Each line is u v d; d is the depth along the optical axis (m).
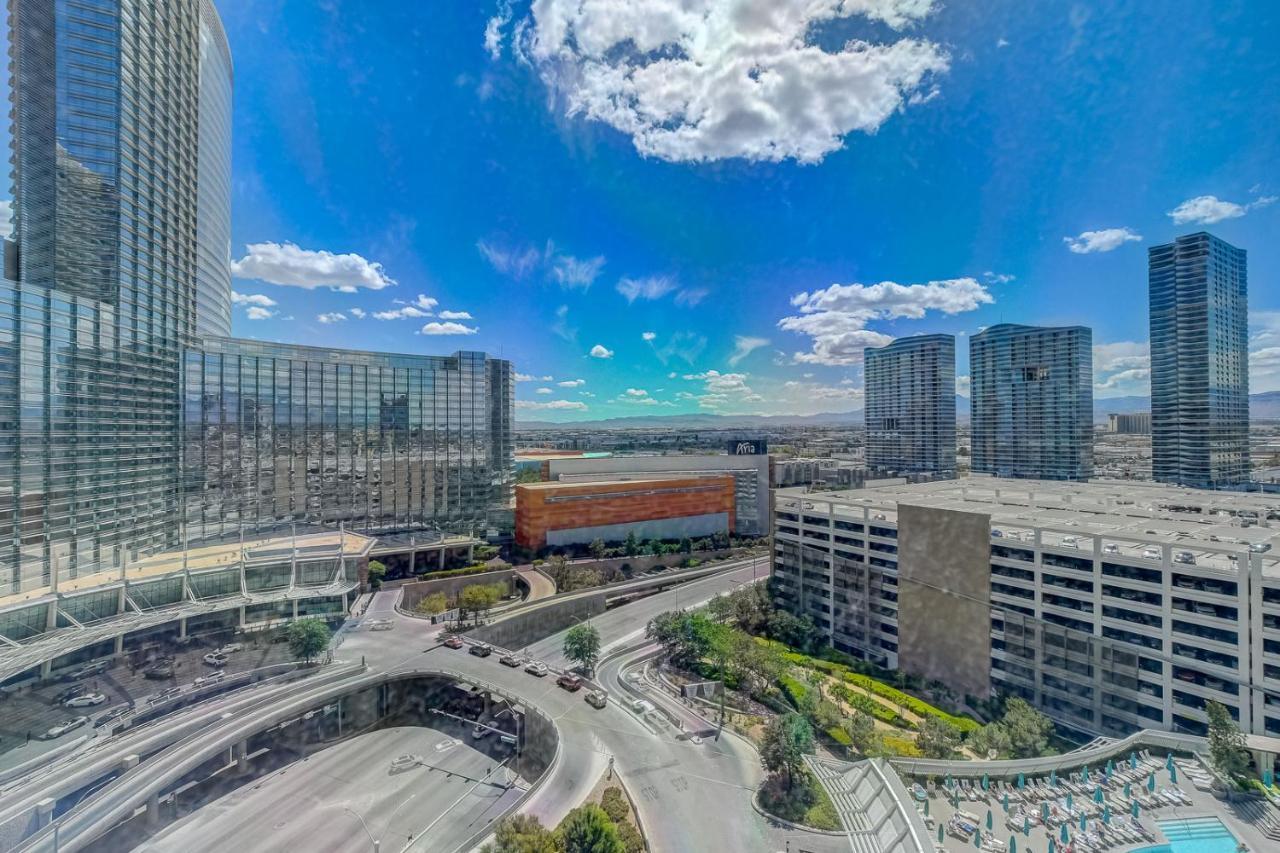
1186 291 146.88
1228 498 97.69
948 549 75.94
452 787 55.00
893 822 40.88
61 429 73.94
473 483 131.38
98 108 85.19
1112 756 55.25
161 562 85.00
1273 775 50.62
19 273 85.62
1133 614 61.00
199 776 52.53
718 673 76.62
